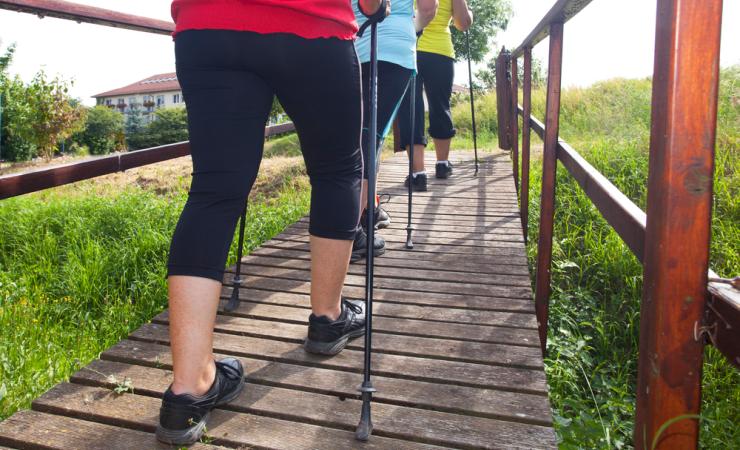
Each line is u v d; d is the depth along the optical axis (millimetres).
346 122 1623
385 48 2801
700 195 910
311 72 1491
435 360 1966
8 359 2432
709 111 898
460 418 1629
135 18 2846
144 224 4578
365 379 1563
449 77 5023
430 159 7059
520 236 3613
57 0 2373
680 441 943
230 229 1487
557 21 2436
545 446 1496
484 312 2406
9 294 3260
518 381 1813
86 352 2754
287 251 3363
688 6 887
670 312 932
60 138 20938
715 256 3852
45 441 1521
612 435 2135
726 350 859
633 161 5441
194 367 1483
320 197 1780
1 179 2518
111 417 1616
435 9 3312
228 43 1420
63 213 5086
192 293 1450
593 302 3574
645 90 9680
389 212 4266
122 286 3670
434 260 3145
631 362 3082
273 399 1723
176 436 1479
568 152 2408
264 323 2285
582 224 4605
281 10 1422
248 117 1489
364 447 1506
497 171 6035
